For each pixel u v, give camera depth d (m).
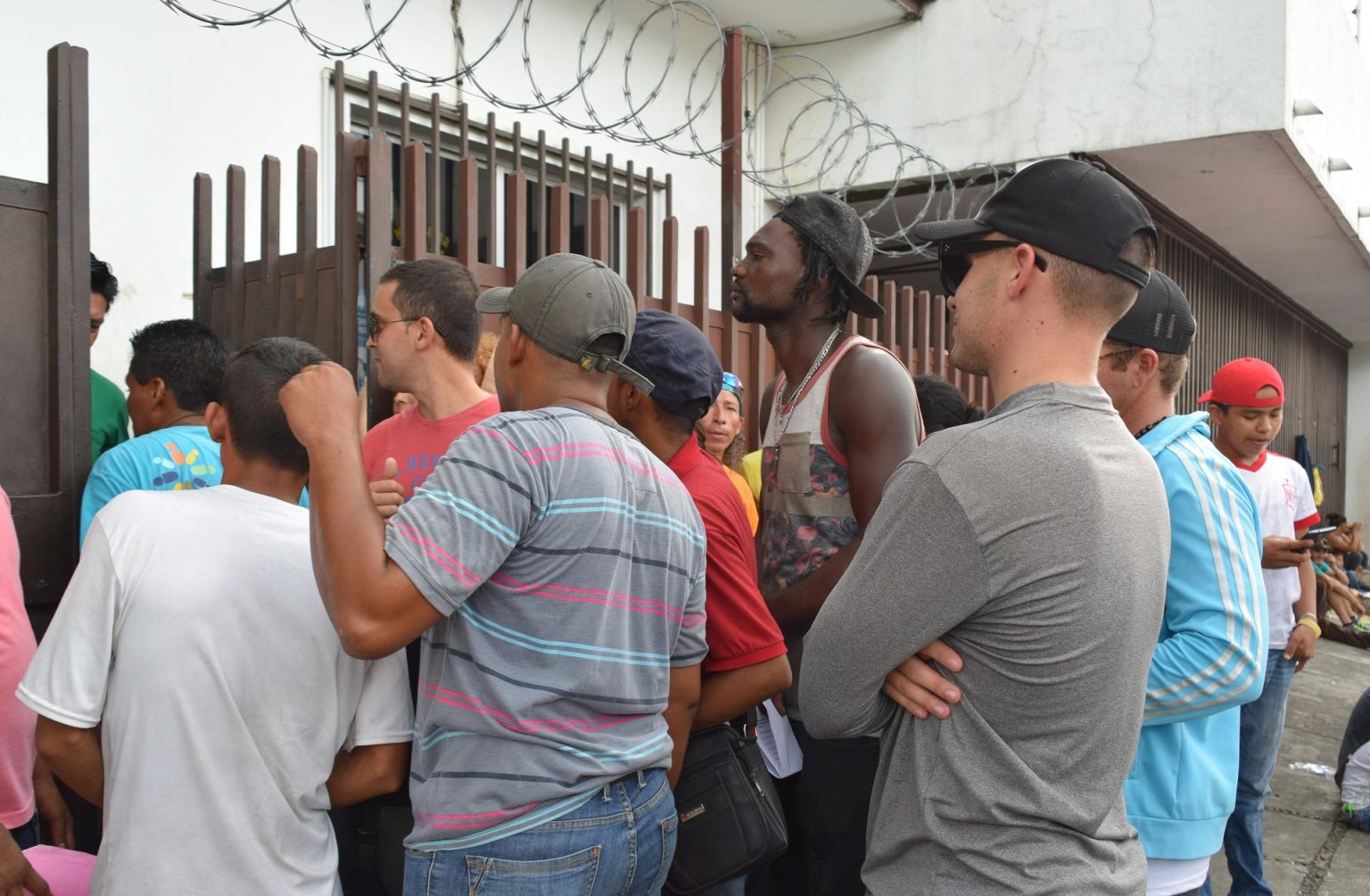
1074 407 1.28
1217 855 4.19
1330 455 15.12
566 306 1.58
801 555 2.23
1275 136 6.21
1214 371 9.66
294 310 2.89
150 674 1.48
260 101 4.52
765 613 1.86
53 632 1.52
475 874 1.39
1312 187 7.38
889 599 1.26
